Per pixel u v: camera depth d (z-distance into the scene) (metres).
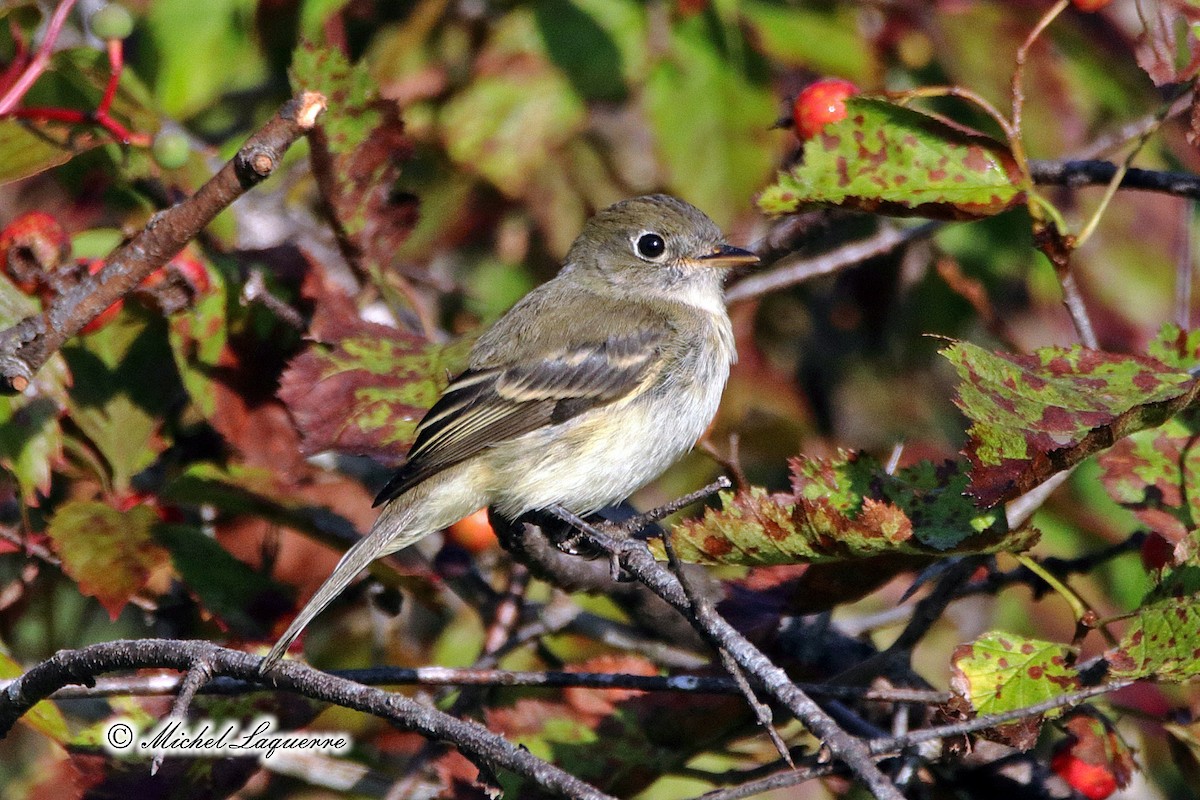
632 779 9.95
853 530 7.71
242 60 12.80
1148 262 12.89
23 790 11.09
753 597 9.92
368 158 10.70
